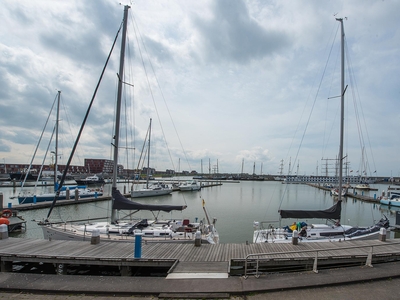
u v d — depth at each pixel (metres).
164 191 56.72
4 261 12.10
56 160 43.44
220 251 13.05
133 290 8.38
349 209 40.81
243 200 51.25
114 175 17.67
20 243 13.88
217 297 8.01
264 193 68.62
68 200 39.88
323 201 51.88
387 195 49.50
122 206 17.17
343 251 13.20
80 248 13.20
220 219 30.36
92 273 13.41
